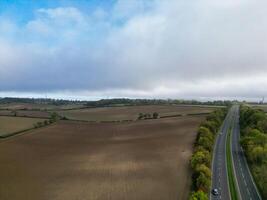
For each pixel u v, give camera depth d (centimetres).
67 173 9256
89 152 11925
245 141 11512
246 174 8894
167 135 14650
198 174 8050
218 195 7344
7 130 16638
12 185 8312
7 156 11362
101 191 7719
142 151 11712
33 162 10544
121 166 9806
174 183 8050
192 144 12469
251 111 17850
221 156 10925
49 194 7650
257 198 7231
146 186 7912
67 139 14725
